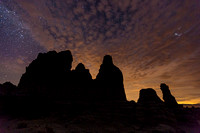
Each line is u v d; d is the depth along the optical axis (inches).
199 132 772.0
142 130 622.2
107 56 1338.6
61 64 1219.9
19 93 865.5
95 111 803.4
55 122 629.3
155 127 669.3
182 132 716.0
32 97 842.2
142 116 779.4
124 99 1072.8
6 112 721.6
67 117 714.2
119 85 1130.0
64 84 1082.1
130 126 663.8
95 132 529.7
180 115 1064.2
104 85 1108.5
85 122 652.1
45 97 871.7
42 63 1149.7
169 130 650.2
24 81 1055.6
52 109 802.2
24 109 768.9
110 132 553.6
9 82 1042.1
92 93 1027.9
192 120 1006.4
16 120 633.0
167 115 886.4
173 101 1368.1
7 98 786.2
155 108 892.0
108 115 759.1
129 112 808.3
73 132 492.7
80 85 1120.2
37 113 753.0
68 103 847.7
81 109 824.3
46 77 1072.8
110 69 1217.4
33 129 462.6
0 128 481.4
